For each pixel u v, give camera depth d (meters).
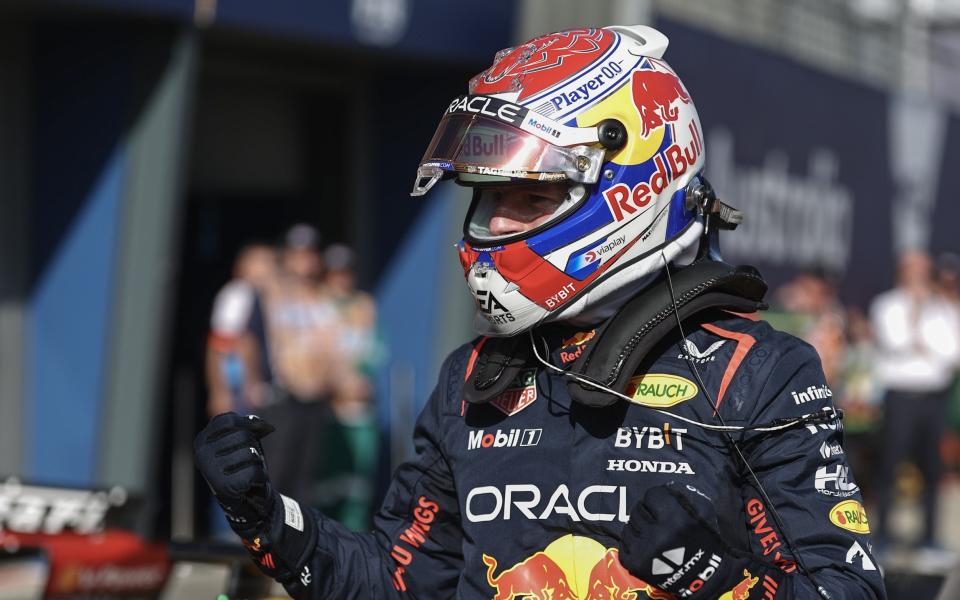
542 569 6.58
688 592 5.86
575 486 6.57
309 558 7.11
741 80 36.53
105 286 23.41
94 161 23.56
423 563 7.41
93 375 23.47
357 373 26.34
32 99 24.05
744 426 6.38
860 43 46.00
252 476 6.76
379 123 32.34
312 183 31.91
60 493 11.30
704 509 5.92
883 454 29.38
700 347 6.63
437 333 31.98
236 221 31.31
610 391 6.43
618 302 7.02
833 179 42.00
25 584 21.05
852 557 6.29
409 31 28.20
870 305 44.69
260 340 24.45
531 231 6.88
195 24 23.19
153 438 23.39
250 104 30.39
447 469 7.27
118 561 11.45
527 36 29.14
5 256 23.66
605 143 6.81
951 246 51.41
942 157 50.56
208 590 19.53
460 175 7.09
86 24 23.55
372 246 32.66
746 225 36.69
